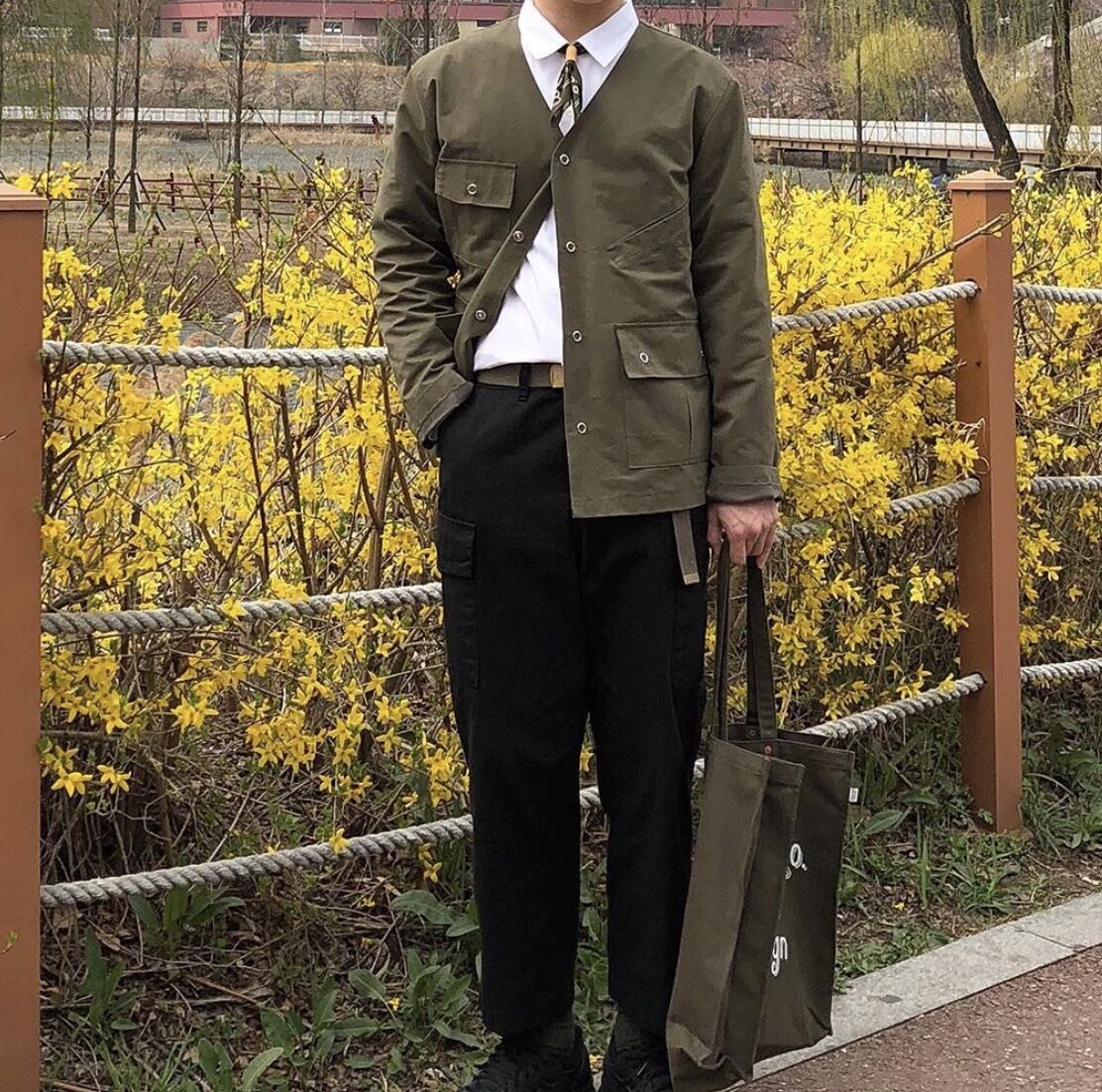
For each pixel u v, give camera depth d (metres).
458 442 2.38
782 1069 2.80
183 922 2.97
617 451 2.32
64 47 15.78
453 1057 2.81
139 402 2.70
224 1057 2.65
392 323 2.46
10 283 2.39
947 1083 2.77
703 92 2.35
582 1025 2.92
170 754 3.01
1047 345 4.23
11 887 2.47
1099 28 16.94
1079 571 4.41
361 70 20.42
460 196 2.37
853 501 3.56
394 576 3.33
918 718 4.07
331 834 2.99
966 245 3.71
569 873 2.56
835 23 18.09
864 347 3.69
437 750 3.14
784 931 2.50
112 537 2.82
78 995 2.81
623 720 2.43
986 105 17.70
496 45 2.37
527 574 2.38
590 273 2.31
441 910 3.07
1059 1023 2.99
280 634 2.98
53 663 2.67
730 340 2.38
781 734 2.56
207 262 3.31
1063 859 3.76
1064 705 4.51
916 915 3.45
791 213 3.97
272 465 3.21
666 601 2.39
